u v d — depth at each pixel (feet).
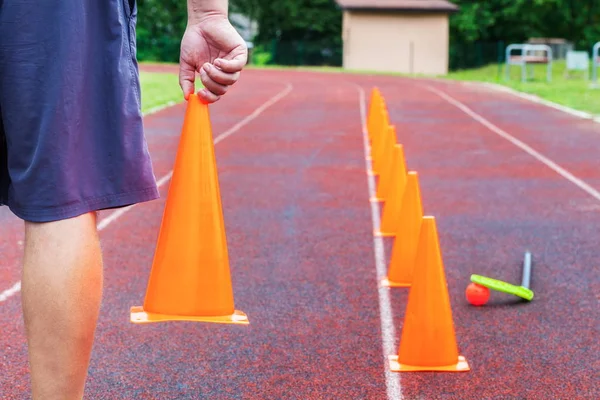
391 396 13.01
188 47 9.66
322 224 26.91
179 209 11.99
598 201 31.30
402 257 19.70
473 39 180.14
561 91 86.84
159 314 12.03
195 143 12.01
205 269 12.03
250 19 197.06
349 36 161.48
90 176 7.66
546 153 44.62
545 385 13.56
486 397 13.00
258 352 15.02
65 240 7.41
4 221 26.76
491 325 16.80
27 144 7.45
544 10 180.14
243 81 115.96
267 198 31.45
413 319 14.17
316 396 13.00
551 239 24.89
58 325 7.40
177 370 14.05
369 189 33.71
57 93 7.34
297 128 56.54
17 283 19.54
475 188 34.06
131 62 7.93
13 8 7.28
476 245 24.14
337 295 18.92
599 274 20.92
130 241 24.23
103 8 7.68
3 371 13.74
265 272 20.86
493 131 55.01
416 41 161.68
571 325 16.85
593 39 181.68
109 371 13.92
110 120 7.75
